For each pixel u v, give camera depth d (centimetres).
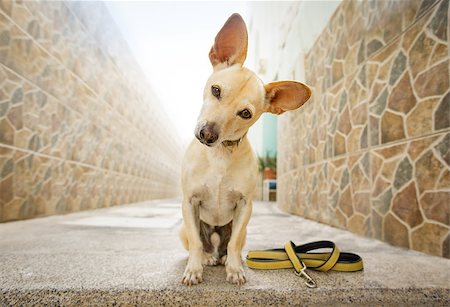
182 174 41
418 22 55
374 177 66
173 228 77
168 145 334
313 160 103
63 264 40
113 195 156
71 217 97
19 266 39
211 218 44
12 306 30
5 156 74
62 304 30
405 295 33
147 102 228
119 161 165
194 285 33
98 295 31
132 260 43
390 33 63
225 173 39
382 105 65
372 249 55
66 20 103
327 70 94
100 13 134
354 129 76
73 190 111
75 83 110
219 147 39
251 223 91
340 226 81
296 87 41
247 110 37
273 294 32
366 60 71
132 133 189
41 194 90
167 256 46
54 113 96
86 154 122
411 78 56
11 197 77
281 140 159
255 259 42
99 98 134
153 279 35
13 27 76
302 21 125
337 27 88
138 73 202
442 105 49
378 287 34
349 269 39
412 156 55
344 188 80
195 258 36
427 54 53
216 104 36
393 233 59
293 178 126
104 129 141
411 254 51
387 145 62
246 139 41
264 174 246
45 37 90
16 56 77
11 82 76
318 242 43
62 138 102
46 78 91
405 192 57
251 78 39
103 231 70
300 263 38
